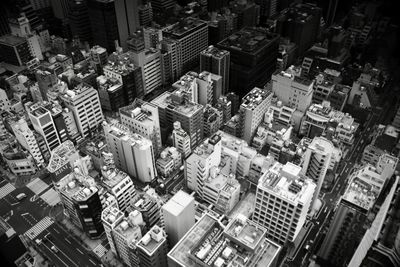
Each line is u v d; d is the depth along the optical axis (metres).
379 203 145.62
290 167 166.00
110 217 167.12
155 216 189.50
